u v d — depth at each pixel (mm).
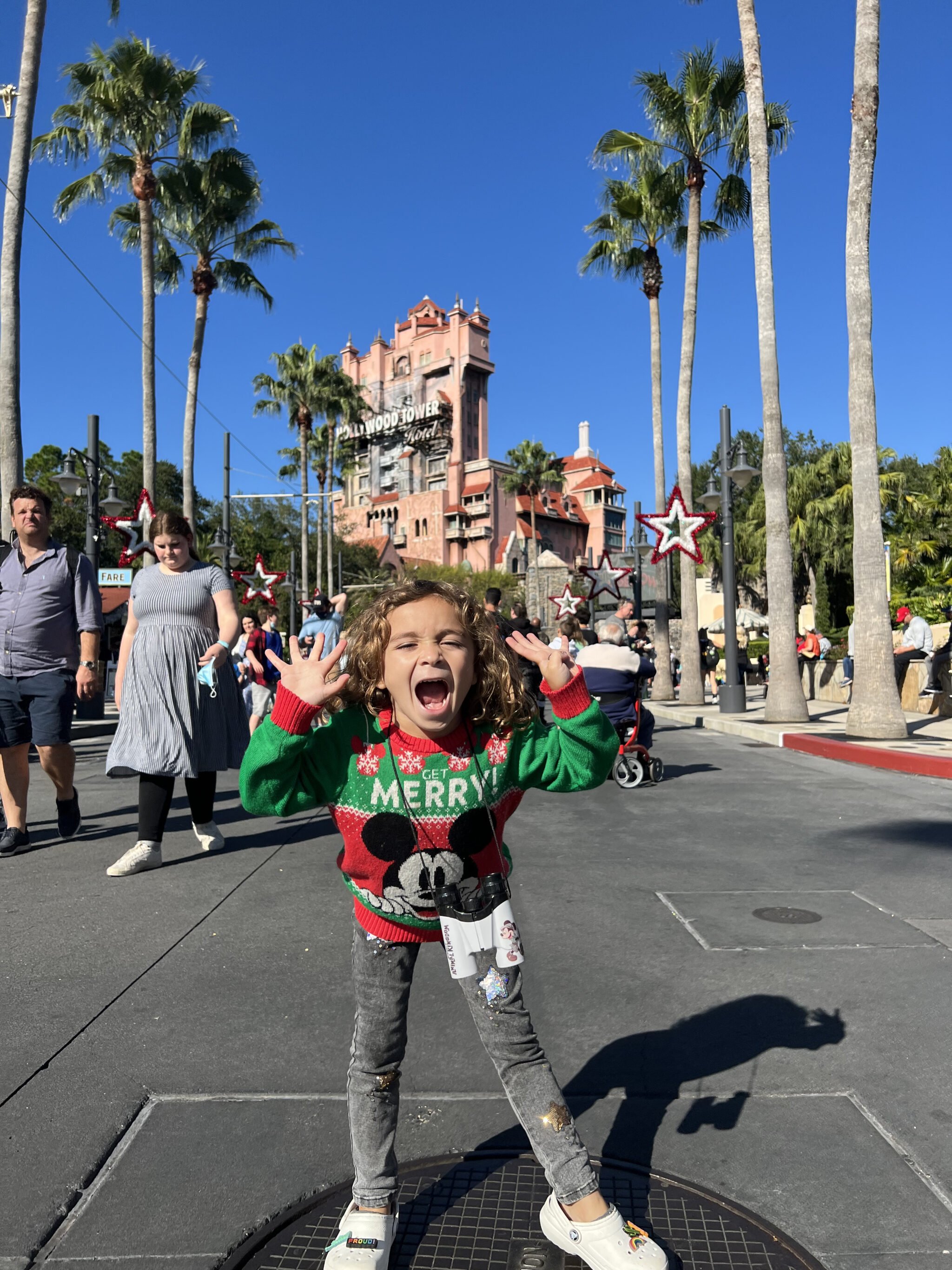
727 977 3619
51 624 5754
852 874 5371
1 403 14555
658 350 26562
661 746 13461
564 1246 1863
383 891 1920
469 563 102500
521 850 6117
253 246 30188
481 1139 2381
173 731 5297
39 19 14773
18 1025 3119
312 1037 3012
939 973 3635
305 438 51156
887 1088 2660
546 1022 3188
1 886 4965
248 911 4484
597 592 30188
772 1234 1960
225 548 31250
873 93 12500
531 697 1976
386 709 1938
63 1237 1975
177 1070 2773
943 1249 1934
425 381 122188
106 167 24188
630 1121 2488
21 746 5789
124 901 4668
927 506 35344
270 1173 2215
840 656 23344
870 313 12664
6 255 14625
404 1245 1932
